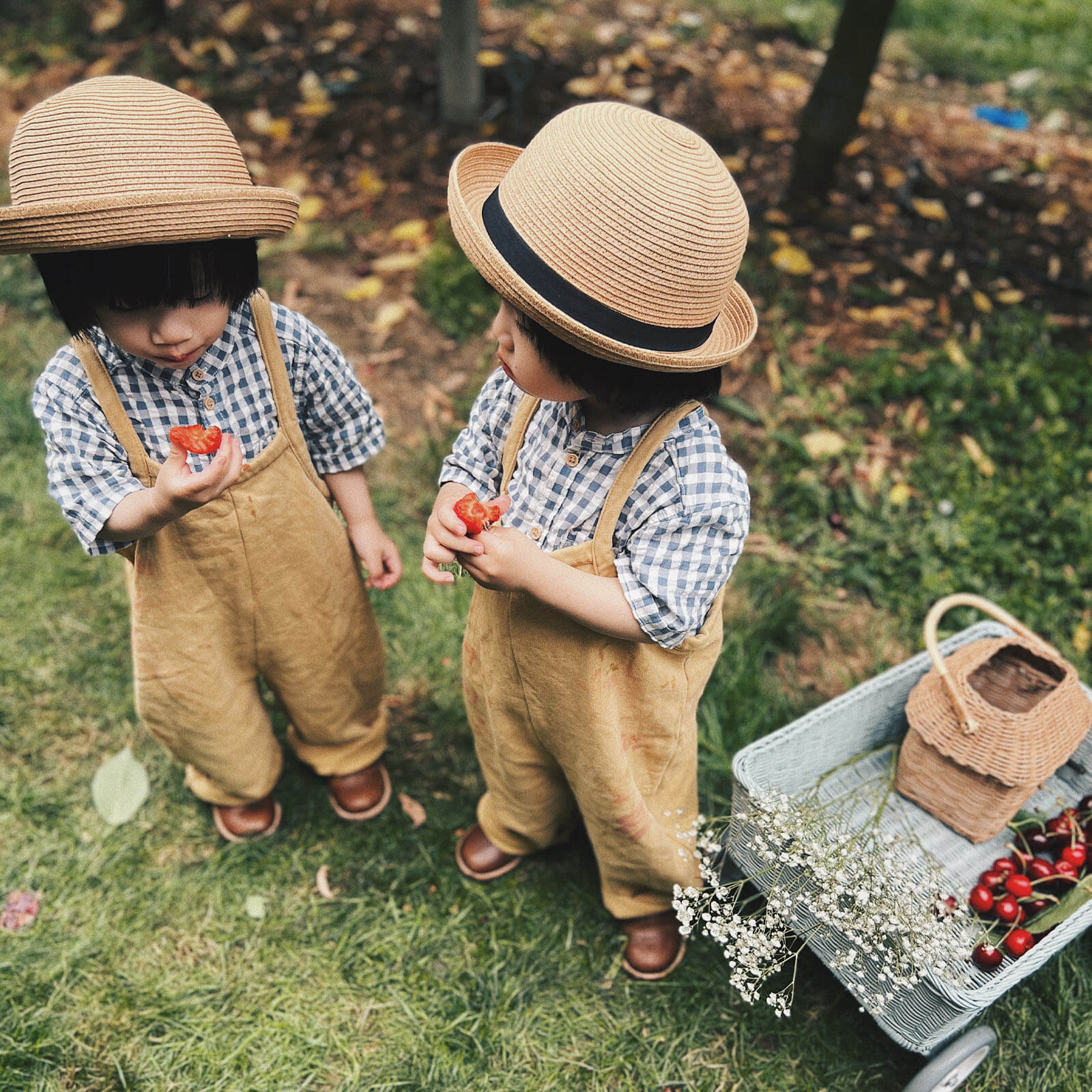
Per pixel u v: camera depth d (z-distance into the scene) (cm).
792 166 429
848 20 377
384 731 244
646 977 216
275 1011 211
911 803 221
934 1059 185
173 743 211
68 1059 202
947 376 346
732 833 202
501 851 232
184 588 183
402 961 220
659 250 127
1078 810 214
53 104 141
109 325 149
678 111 475
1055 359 356
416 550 303
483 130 458
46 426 163
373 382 352
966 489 315
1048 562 298
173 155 142
